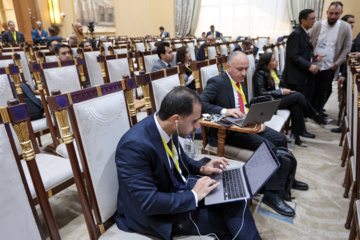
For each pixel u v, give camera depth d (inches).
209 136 79.0
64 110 38.5
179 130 41.5
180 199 40.8
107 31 372.2
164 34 377.7
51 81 83.8
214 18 382.9
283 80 125.5
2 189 31.3
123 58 119.8
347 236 62.4
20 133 34.3
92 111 41.5
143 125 43.0
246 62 75.9
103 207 43.8
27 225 34.4
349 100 77.1
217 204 47.0
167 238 40.8
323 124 132.3
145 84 59.1
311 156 101.0
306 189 80.0
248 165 54.6
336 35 124.3
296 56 117.0
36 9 311.1
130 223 43.5
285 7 332.2
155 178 43.3
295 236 62.4
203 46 185.9
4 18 351.3
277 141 76.7
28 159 35.7
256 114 63.1
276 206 69.9
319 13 295.1
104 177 43.7
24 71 126.2
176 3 399.2
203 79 85.0
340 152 104.2
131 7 402.0
